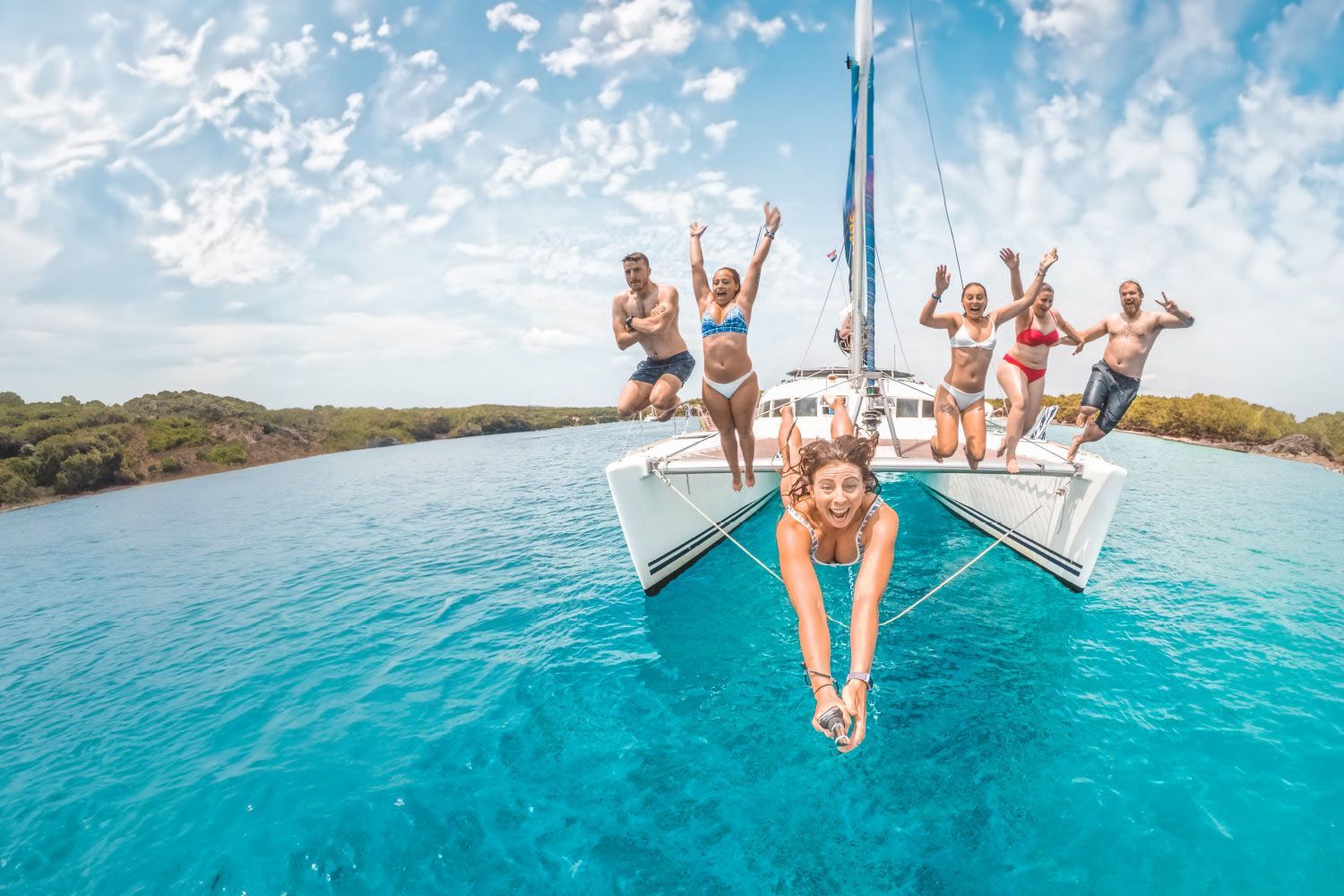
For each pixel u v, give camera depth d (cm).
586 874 382
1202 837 391
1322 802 416
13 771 542
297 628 868
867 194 863
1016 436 660
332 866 398
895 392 1159
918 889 362
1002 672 602
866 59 798
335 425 5678
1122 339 642
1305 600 783
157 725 612
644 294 538
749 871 380
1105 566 938
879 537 300
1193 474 2083
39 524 2172
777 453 835
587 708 567
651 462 774
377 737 545
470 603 905
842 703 243
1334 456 2617
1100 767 460
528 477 2512
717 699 572
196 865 407
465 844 410
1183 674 591
